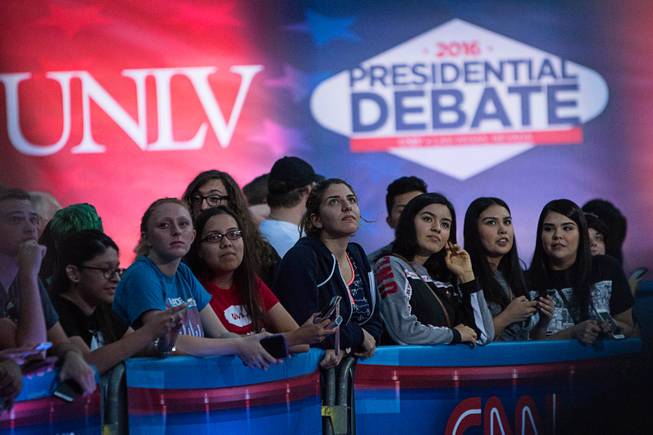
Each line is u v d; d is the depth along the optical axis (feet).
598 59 63.77
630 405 35.24
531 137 63.67
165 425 24.79
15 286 26.12
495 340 34.96
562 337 34.96
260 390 26.50
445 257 33.63
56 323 25.64
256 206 54.65
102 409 24.03
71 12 63.26
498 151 63.62
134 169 63.21
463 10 63.67
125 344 23.94
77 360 23.47
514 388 32.53
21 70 63.05
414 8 63.67
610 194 63.67
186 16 63.57
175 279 27.07
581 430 33.99
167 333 24.25
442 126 63.67
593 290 37.29
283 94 63.67
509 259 36.58
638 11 63.57
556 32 63.67
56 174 63.00
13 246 26.09
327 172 63.57
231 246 28.40
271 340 25.76
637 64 63.62
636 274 51.72
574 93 63.77
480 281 35.94
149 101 63.41
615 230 51.96
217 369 25.63
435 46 63.57
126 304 26.13
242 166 63.41
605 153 63.72
